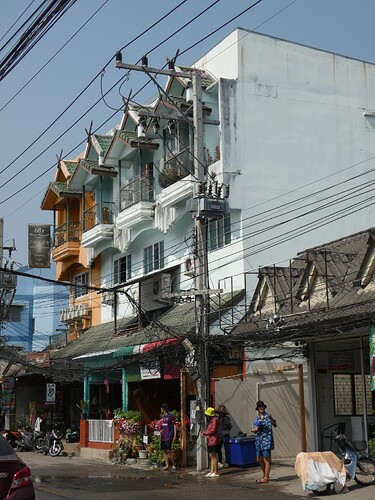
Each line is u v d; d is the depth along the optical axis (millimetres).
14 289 32625
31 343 51031
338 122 27953
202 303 20141
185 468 21000
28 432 30875
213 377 22391
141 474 20172
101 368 26078
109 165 32312
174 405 28172
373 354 15836
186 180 25500
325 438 20750
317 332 17594
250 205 25672
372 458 16406
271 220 25922
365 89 28781
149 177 29891
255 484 16828
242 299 24266
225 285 25625
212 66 27922
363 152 28266
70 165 36406
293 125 27047
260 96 26672
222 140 25594
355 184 27891
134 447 23953
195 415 20047
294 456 21891
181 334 21484
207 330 20062
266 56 27109
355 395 21281
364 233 20125
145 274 30703
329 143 27625
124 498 14828
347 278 18812
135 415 24750
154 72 19516
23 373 35812
